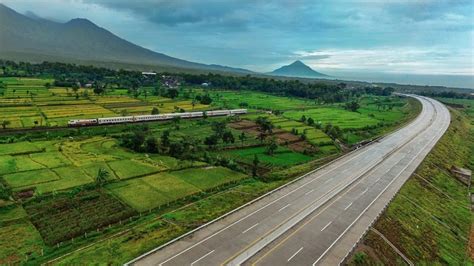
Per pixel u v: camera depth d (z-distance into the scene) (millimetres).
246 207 67500
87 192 74250
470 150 150000
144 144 110688
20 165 88500
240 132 142750
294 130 143500
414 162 106938
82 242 55812
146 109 176125
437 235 70188
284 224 60375
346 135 146250
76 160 94875
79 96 196000
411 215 72625
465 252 68438
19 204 67375
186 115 165250
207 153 107312
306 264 49062
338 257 51312
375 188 82062
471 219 84562
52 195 71812
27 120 133750
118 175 85062
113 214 65438
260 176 92062
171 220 62281
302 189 79188
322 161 107812
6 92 185750
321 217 64562
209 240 54031
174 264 47062
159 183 82062
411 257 58500
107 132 131250
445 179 104688
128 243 53656
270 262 49031
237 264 47719
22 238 56188
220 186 82625
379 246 56875
